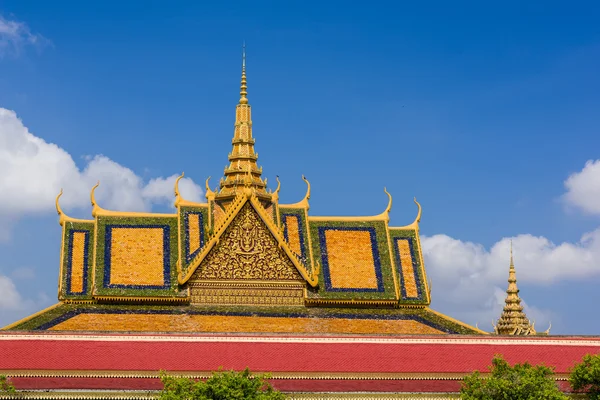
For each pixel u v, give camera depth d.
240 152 133.38
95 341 104.44
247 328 118.19
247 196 123.81
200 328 117.19
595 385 104.50
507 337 111.31
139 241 123.88
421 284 127.19
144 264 122.31
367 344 108.69
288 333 108.62
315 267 125.50
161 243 124.12
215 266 122.38
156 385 102.38
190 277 121.50
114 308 119.06
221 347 105.88
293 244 126.56
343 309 124.25
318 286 124.25
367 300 124.50
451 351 109.19
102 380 101.88
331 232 128.75
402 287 126.56
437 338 110.31
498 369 102.94
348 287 124.94
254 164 133.75
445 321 124.38
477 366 107.94
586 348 111.19
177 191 127.12
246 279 122.69
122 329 115.81
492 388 99.94
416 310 126.00
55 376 101.19
